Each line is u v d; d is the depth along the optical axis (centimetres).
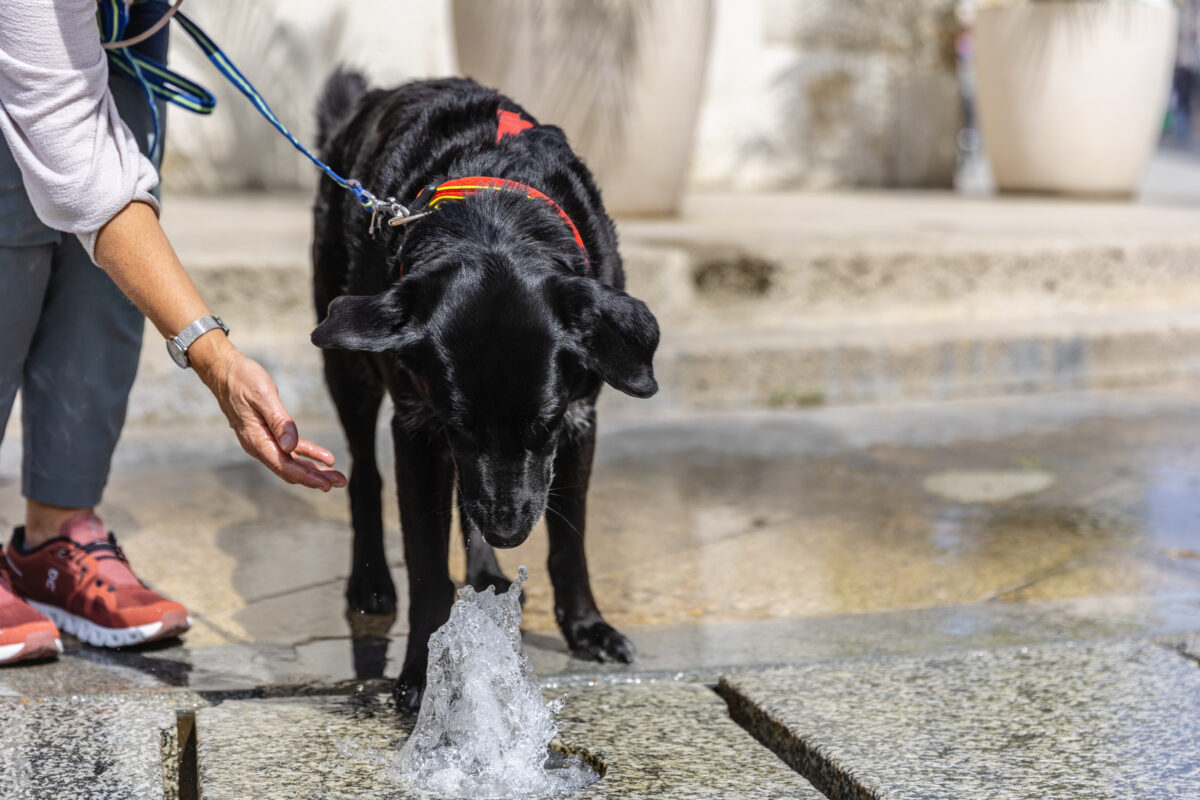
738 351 514
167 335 217
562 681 244
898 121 1007
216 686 241
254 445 206
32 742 211
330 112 329
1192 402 542
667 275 540
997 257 596
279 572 315
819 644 266
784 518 369
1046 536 353
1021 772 200
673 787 197
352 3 818
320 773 202
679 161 662
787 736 218
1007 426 494
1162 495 397
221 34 793
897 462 437
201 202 750
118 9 238
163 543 336
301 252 511
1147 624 277
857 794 196
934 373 545
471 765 207
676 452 447
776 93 955
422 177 256
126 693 235
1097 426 495
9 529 338
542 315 215
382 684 243
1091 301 623
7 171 228
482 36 615
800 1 952
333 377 292
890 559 331
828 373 528
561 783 204
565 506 259
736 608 292
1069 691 233
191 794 217
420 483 243
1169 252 638
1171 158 1634
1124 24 867
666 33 620
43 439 264
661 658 257
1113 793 192
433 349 214
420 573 242
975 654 254
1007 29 896
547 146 264
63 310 255
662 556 332
